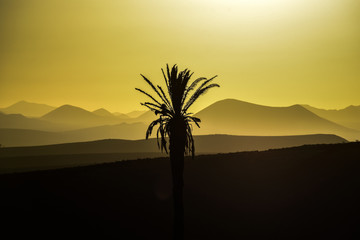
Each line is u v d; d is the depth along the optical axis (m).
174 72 49.25
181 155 49.16
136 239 66.44
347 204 72.38
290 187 83.12
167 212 76.19
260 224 69.94
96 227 69.62
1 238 64.75
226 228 69.00
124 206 78.38
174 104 49.16
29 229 68.00
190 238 65.69
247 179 90.50
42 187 88.25
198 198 81.12
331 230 65.19
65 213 74.81
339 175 84.75
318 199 75.88
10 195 83.75
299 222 69.31
